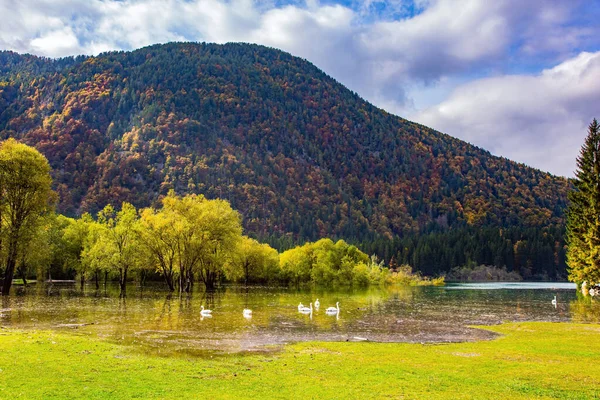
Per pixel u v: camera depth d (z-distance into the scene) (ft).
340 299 264.72
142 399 58.44
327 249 471.62
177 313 164.14
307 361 84.84
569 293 360.69
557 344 110.42
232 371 75.00
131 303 201.57
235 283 469.57
